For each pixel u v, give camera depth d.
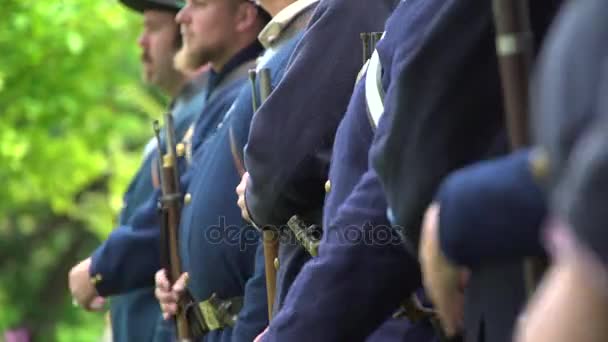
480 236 5.97
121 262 16.34
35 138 28.25
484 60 7.72
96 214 40.66
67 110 27.55
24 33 26.38
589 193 5.14
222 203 13.39
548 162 5.41
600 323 5.29
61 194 29.88
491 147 7.73
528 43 6.70
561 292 5.39
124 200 18.14
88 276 16.69
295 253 11.15
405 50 8.23
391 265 9.01
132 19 28.00
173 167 14.98
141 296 16.88
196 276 13.89
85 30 27.03
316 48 11.12
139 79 30.58
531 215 5.88
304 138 11.05
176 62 15.48
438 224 6.20
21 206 39.91
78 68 27.42
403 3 9.24
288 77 11.11
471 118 7.74
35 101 27.23
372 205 8.99
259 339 10.37
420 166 7.82
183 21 15.19
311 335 9.15
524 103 6.66
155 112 32.00
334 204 9.66
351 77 11.06
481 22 7.71
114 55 28.36
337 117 11.04
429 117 7.79
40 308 46.16
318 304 9.11
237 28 15.00
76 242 45.88
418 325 9.34
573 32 5.30
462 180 6.03
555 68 5.34
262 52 15.05
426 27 8.09
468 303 7.21
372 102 9.32
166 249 14.87
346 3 11.12
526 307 6.73
